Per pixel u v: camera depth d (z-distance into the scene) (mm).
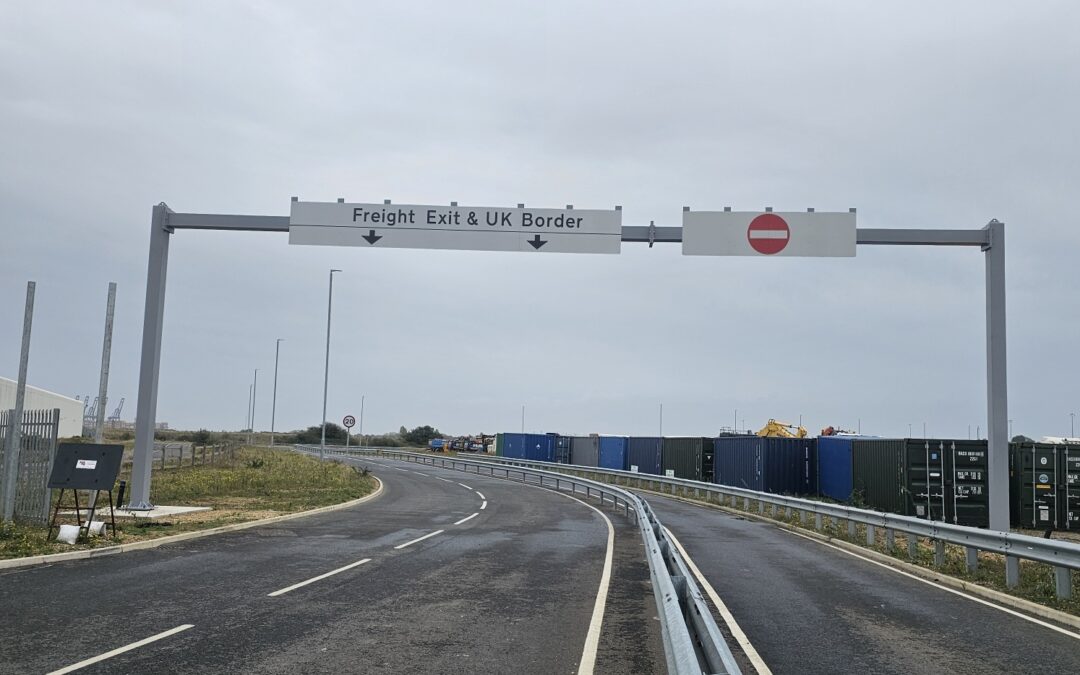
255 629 8867
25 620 9102
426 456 70188
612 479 47219
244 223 22016
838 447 30844
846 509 20625
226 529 18922
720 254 21016
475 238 21312
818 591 12719
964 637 9508
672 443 41375
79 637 8312
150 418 21984
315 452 81562
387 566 14102
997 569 15125
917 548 17656
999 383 20094
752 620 10281
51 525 15484
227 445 51531
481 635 8930
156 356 22125
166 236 22328
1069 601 11453
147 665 7293
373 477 44750
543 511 28000
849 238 20859
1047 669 8031
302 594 11109
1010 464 24125
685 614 7457
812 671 7805
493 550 16828
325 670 7320
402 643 8438
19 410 16906
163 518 20531
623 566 14914
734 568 15133
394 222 21453
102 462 16188
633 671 7535
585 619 9961
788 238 20953
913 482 24500
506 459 61562
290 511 23922
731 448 36281
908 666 8070
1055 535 23109
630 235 21266
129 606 9992
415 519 23688
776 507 28500
